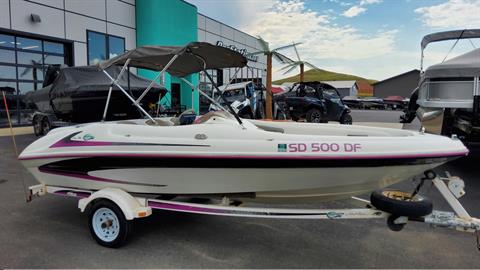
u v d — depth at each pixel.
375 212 3.09
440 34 7.28
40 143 4.00
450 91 5.31
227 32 24.41
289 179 3.16
